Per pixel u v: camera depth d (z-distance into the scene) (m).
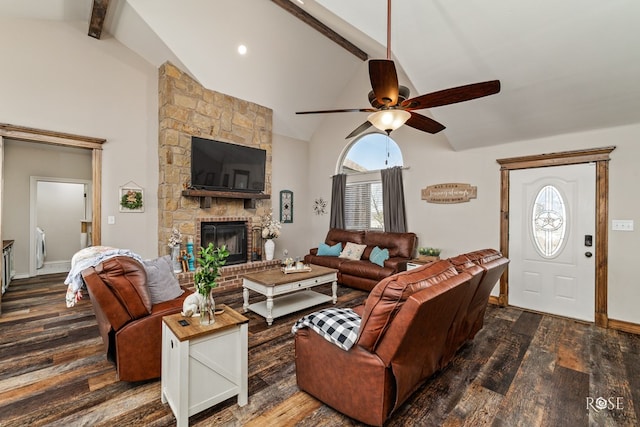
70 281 2.07
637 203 3.05
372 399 1.59
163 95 4.31
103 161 4.07
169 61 4.22
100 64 4.04
